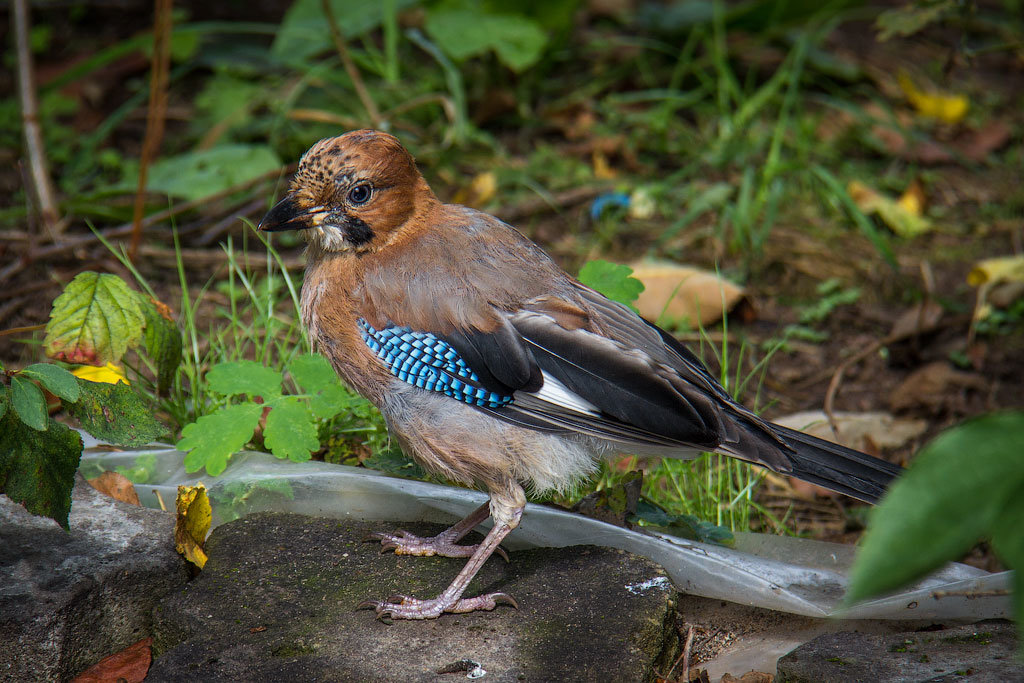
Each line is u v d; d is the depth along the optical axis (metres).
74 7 15.84
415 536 6.72
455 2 14.25
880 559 2.86
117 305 7.38
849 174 13.22
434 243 6.59
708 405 6.14
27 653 5.73
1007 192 13.20
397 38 15.16
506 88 14.28
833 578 6.84
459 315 6.32
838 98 14.80
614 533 6.89
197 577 6.37
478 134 13.24
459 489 7.20
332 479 7.20
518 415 6.27
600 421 6.14
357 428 7.91
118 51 13.53
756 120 14.16
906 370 10.20
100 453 7.46
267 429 6.86
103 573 6.04
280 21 15.95
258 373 7.30
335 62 14.21
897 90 15.09
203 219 11.73
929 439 9.24
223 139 13.39
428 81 14.18
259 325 9.16
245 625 5.98
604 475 7.69
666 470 7.94
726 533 7.24
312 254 6.80
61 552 6.21
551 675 5.56
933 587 6.50
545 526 6.98
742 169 13.18
